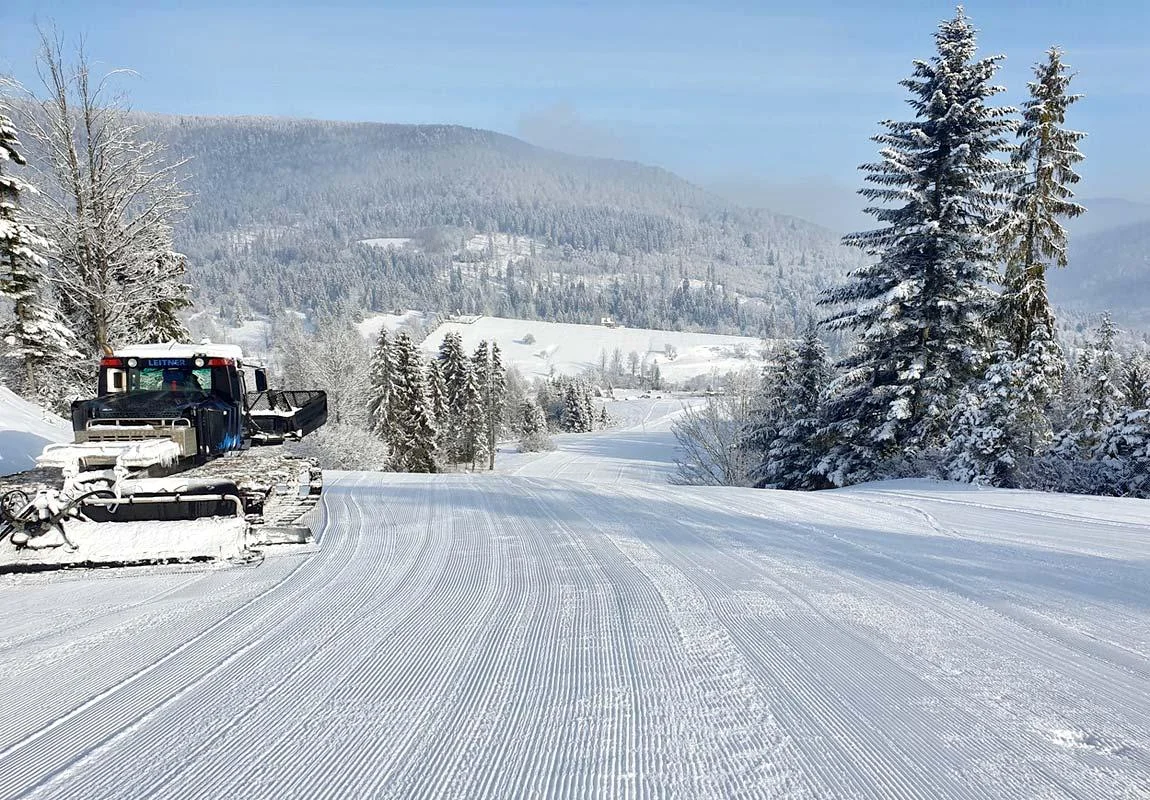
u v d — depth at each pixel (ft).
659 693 11.04
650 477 178.60
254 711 10.54
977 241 67.67
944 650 13.01
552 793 8.13
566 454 240.94
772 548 22.71
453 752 9.18
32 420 47.52
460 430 203.41
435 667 12.26
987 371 59.67
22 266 70.44
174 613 15.67
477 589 17.57
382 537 24.57
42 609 16.06
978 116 65.51
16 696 11.19
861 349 74.49
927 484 48.08
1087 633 14.05
